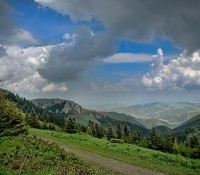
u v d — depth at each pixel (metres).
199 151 56.03
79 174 25.44
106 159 43.06
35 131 77.00
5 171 17.22
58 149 32.75
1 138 34.47
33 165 23.09
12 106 41.50
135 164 40.91
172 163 43.97
